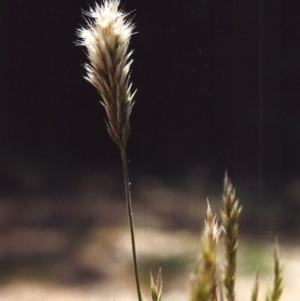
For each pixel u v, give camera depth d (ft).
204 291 1.25
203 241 1.30
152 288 1.64
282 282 1.55
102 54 1.65
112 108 1.65
